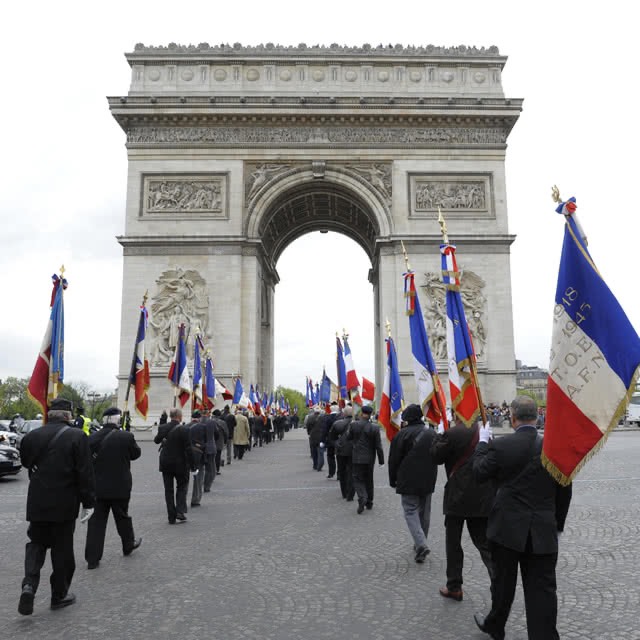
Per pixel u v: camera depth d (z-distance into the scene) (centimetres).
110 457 1872
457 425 1557
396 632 1261
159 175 8012
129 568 1798
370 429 2661
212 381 5297
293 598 1490
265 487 3553
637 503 2673
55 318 1970
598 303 1138
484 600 1460
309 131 8119
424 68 8281
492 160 8075
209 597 1512
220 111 7969
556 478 1066
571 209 1192
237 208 7938
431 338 7650
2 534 2298
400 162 8069
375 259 9144
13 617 1398
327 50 8256
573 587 1527
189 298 7706
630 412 11006
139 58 8169
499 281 7800
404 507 1842
